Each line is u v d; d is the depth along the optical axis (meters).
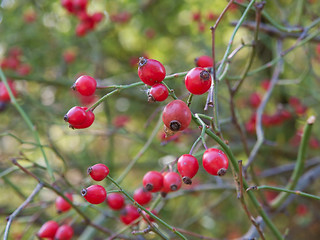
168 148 0.57
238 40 0.66
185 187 0.56
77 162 0.67
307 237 0.67
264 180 0.64
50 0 0.71
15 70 0.67
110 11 0.73
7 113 0.70
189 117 0.24
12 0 0.72
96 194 0.27
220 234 0.68
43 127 0.64
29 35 0.75
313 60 0.67
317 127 0.69
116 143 0.90
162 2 0.74
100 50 0.72
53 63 0.80
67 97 0.70
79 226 0.59
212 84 0.27
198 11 0.60
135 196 0.33
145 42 0.81
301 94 0.72
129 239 0.34
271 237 0.59
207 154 0.25
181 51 0.76
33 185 0.54
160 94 0.25
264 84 0.58
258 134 0.39
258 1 0.33
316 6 0.57
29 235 0.53
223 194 0.60
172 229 0.28
